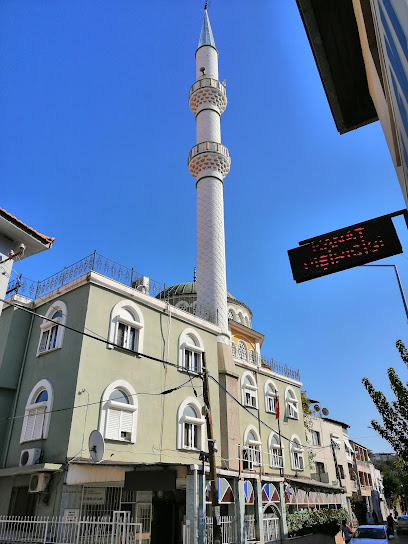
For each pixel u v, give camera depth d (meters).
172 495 18.56
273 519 21.09
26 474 15.91
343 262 7.91
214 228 28.05
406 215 7.80
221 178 30.12
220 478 18.44
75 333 17.08
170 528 18.17
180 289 33.66
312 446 36.50
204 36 35.19
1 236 12.48
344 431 46.47
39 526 13.94
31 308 20.09
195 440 20.06
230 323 31.42
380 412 19.25
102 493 15.48
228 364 23.78
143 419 17.75
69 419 15.40
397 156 5.11
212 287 26.31
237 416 23.06
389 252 7.66
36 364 18.31
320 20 6.99
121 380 17.45
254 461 23.94
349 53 7.40
